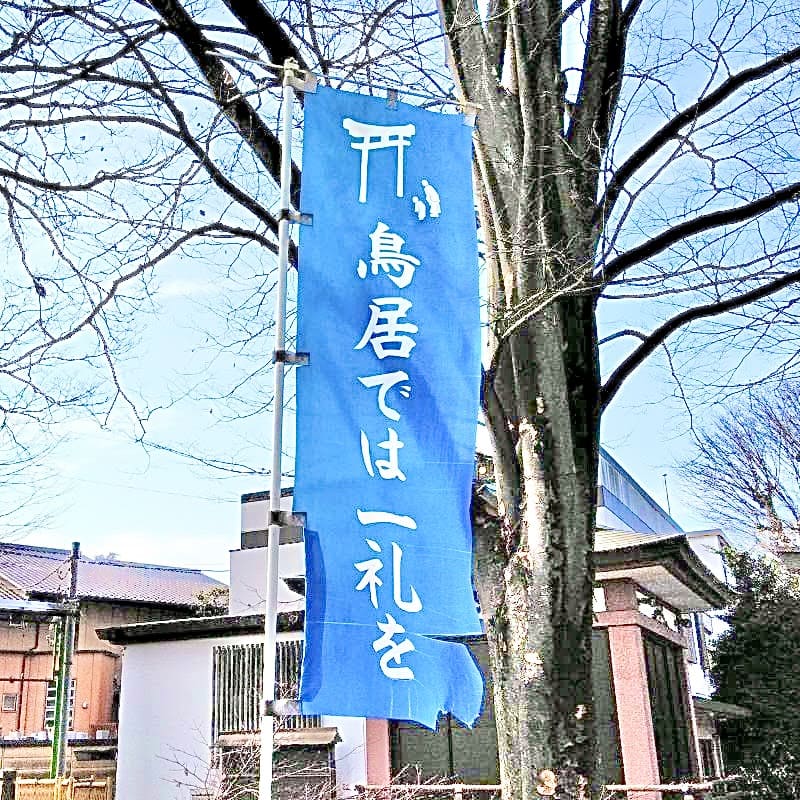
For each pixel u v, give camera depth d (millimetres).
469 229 4203
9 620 20641
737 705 18312
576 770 4004
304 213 4039
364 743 11531
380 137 4262
